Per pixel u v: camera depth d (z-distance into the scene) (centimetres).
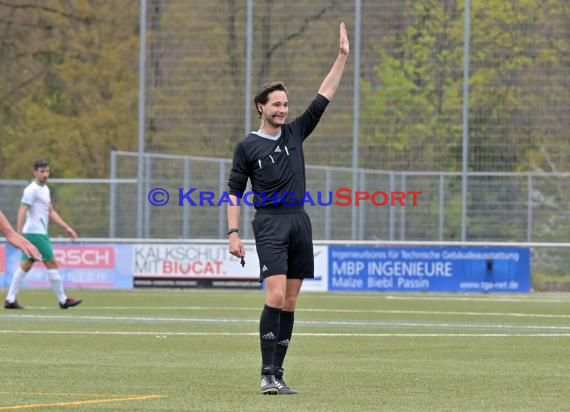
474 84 6706
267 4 6906
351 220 6812
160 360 3212
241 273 6919
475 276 6744
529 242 6650
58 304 5781
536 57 6662
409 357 3338
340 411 2242
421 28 6750
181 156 6938
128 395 2478
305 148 6850
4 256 7112
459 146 6719
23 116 10925
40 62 11031
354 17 6819
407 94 6756
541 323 4716
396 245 6812
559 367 3086
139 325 4478
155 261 6981
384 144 6781
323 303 6012
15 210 7106
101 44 10819
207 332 4162
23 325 4434
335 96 6831
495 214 6694
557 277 6694
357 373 2933
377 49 6788
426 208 6744
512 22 6681
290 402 2372
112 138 10581
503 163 6694
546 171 6700
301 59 6875
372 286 6819
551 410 2277
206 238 6950
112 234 7012
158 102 7025
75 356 3309
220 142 6981
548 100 6662
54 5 10869
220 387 2628
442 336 4047
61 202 7050
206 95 6988
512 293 6775
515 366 3108
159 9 7038
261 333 2533
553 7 6650
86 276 7050
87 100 10806
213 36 6994
